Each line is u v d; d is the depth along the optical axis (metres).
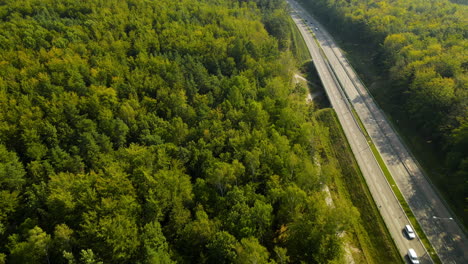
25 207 84.06
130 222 75.44
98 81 128.62
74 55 136.25
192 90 134.00
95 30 157.00
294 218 83.38
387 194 107.44
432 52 152.00
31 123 103.44
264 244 86.62
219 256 73.25
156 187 83.50
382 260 89.38
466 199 93.19
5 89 113.69
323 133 136.00
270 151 97.94
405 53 164.38
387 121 143.50
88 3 181.00
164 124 116.44
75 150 100.31
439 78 128.38
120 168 91.44
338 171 122.12
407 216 98.88
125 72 136.12
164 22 176.38
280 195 85.88
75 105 114.62
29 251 68.94
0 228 77.56
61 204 78.88
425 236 92.31
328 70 194.62
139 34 160.88
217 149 104.06
